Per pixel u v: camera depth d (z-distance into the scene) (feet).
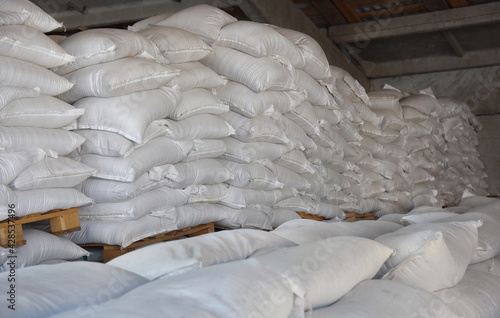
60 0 22.70
